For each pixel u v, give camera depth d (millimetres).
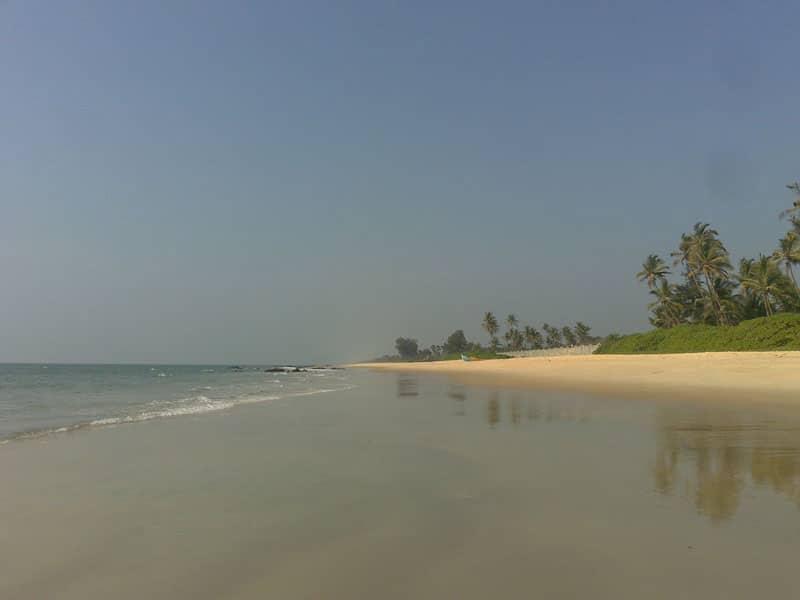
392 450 10617
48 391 35281
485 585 4340
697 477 7918
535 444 11023
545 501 6762
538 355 120688
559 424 14141
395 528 5836
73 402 24781
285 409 19578
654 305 82250
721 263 70250
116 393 32312
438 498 7020
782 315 55656
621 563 4730
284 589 4367
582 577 4457
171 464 9492
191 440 12203
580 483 7656
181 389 37062
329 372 106188
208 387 40094
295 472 8742
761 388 25797
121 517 6418
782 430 12609
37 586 4520
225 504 6910
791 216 59875
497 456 9773
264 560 5004
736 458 9297
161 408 20812
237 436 12773
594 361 64500
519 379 43312
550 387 31266
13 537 5742
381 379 55438
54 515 6523
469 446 10898
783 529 5574
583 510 6332
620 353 70812
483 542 5336
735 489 7207
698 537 5352
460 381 44312
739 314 69125
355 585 4402
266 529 5898
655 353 63875
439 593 4215
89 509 6777
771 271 63406
